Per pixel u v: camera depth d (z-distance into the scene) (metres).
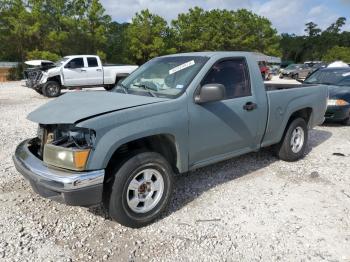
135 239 3.35
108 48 37.81
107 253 3.12
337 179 4.90
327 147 6.64
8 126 8.25
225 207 4.01
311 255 3.10
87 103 3.63
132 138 3.32
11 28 29.89
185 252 3.15
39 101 13.66
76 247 3.20
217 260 3.04
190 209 3.96
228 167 5.35
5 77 29.81
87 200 3.13
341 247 3.22
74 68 16.03
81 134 3.23
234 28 44.78
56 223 3.61
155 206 3.64
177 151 3.78
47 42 30.83
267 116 4.86
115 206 3.35
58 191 3.09
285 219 3.73
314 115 5.93
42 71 15.45
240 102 4.40
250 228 3.55
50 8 31.28
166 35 40.12
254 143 4.80
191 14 42.62
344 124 8.82
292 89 5.36
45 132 3.63
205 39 42.12
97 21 32.72
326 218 3.76
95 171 3.13
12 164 5.31
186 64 4.23
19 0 30.09
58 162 3.19
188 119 3.79
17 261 2.97
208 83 4.07
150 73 4.49
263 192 4.43
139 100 3.69
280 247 3.22
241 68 4.56
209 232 3.48
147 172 3.54
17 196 4.21
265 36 48.09
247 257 3.07
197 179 4.86
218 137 4.19
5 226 3.51
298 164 5.55
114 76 17.39
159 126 3.51
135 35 37.31
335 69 9.97
